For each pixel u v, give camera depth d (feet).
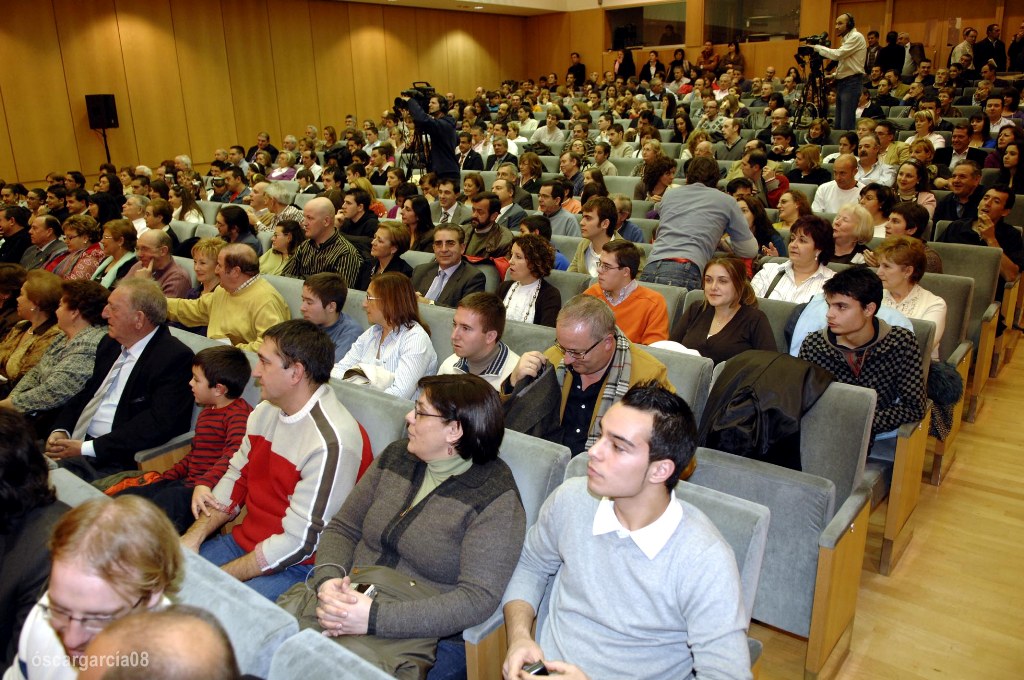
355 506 5.85
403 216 14.97
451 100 41.37
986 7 38.19
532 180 20.16
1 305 12.31
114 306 8.26
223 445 7.43
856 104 24.39
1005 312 12.77
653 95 38.93
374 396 6.86
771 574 6.17
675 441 4.18
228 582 4.16
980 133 21.12
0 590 4.46
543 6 49.32
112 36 32.58
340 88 42.78
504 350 7.97
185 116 35.63
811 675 6.10
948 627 7.00
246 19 37.63
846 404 6.40
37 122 30.60
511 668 4.42
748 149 17.25
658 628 4.39
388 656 4.73
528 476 5.60
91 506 3.76
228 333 10.81
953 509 8.97
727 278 8.56
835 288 7.33
